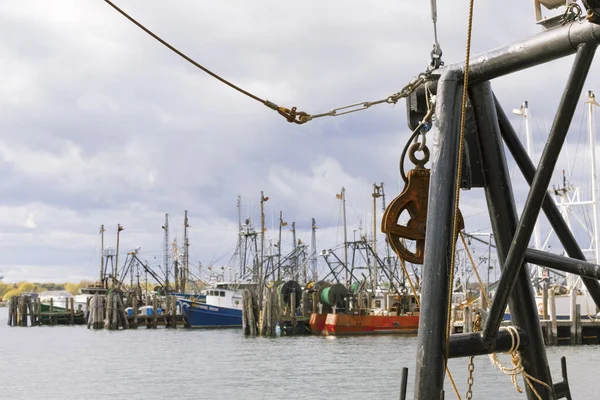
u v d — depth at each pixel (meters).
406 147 9.01
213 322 103.31
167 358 62.09
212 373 50.78
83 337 90.81
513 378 8.80
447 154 7.94
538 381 8.48
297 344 71.75
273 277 106.88
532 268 73.12
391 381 44.16
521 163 8.91
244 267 114.94
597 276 8.05
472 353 8.02
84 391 43.97
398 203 8.77
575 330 58.91
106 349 72.38
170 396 41.12
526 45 7.60
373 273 98.38
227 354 63.84
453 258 7.70
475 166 8.52
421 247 8.85
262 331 84.31
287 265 111.69
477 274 9.32
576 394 34.53
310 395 39.84
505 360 47.94
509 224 8.45
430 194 7.90
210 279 127.31
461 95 8.21
